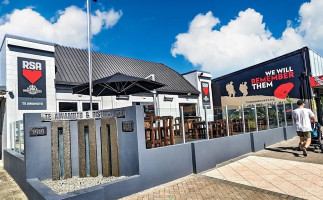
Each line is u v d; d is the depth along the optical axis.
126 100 13.43
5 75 9.11
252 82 20.41
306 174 4.96
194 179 5.24
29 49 9.72
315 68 16.86
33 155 4.82
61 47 14.31
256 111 9.16
